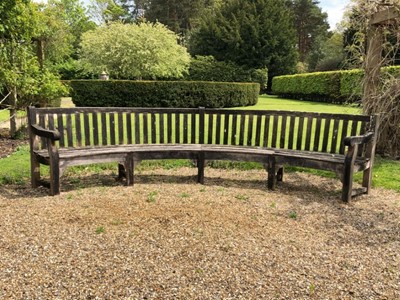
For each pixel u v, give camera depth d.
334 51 24.34
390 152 5.29
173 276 2.09
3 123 9.14
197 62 23.02
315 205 3.39
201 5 31.41
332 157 3.72
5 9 6.26
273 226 2.84
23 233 2.59
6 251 2.33
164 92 13.73
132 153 3.83
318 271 2.20
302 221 2.97
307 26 33.66
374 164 4.85
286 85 20.81
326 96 17.08
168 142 4.52
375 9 4.95
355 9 5.17
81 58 19.09
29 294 1.90
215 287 2.00
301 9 33.44
